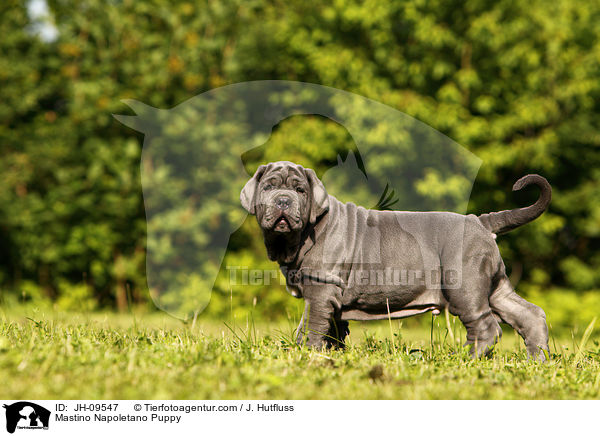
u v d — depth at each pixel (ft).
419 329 39.65
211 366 18.72
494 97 58.49
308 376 18.54
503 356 24.49
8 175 67.56
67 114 70.54
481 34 49.55
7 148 69.31
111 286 68.54
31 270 70.49
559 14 65.31
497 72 60.85
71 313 43.09
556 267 73.36
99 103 63.93
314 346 23.11
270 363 19.43
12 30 69.67
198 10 59.67
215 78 45.14
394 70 32.14
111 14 65.62
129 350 20.51
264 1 50.75
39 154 67.21
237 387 16.89
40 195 71.46
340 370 19.31
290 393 16.97
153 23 66.59
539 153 60.70
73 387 16.38
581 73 64.64
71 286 67.46
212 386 16.93
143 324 35.81
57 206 66.90
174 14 61.67
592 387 19.21
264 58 33.81
